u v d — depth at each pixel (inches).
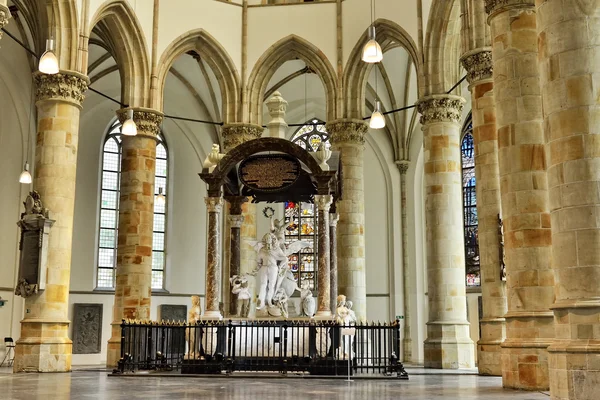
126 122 987.3
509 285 703.7
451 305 1086.4
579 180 514.6
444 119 1128.2
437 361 1071.0
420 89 1151.6
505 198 712.4
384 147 1658.5
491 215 938.1
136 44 1199.6
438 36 1141.7
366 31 1263.5
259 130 1305.4
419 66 1162.0
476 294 1529.3
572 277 510.9
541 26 553.0
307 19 1312.7
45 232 956.6
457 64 1158.3
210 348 868.0
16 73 1374.3
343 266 1233.4
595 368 485.7
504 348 693.9
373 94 1579.7
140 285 1154.0
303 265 1617.9
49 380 773.9
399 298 1616.6
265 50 1312.7
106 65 1485.0
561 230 522.0
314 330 815.7
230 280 954.7
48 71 749.3
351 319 896.9
